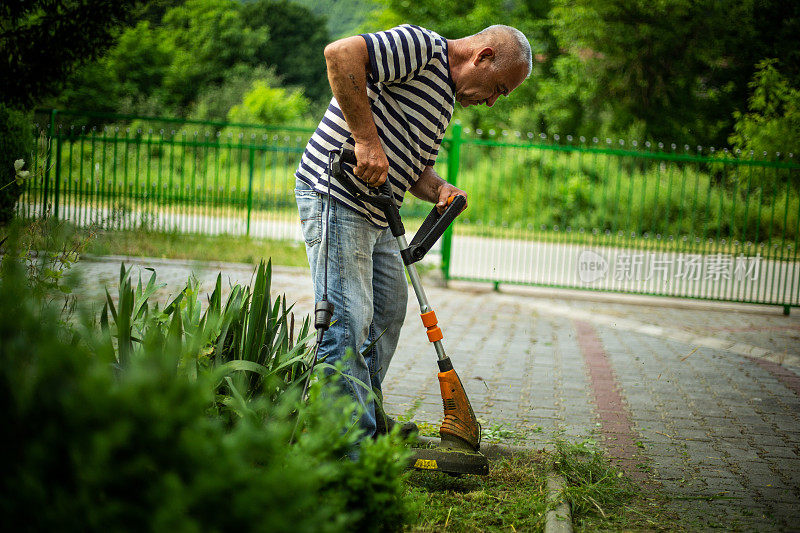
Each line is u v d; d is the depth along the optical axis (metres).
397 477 1.99
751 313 8.69
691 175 17.09
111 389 1.43
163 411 1.43
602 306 8.55
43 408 1.42
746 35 20.50
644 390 4.71
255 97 25.70
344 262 2.73
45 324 1.81
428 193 3.00
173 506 1.30
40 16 6.38
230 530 1.37
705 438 3.73
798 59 20.33
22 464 1.38
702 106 21.19
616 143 20.00
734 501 2.85
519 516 2.52
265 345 2.66
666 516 2.65
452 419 2.82
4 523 1.33
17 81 6.18
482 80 2.73
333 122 2.75
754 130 15.99
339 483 1.84
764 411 4.32
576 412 4.14
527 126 22.67
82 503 1.31
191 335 2.36
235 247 10.10
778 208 14.66
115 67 26.70
